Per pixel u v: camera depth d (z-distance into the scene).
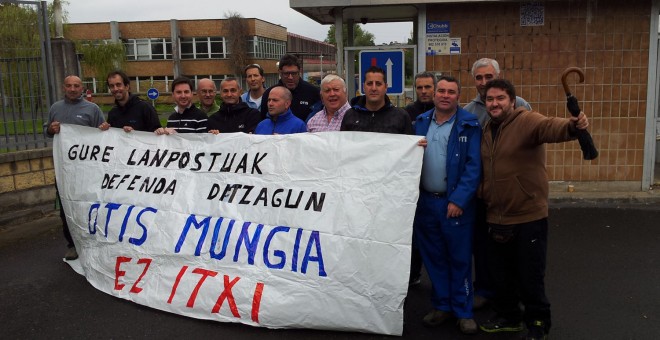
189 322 4.38
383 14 9.08
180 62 55.28
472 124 3.97
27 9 7.80
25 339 4.21
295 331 4.18
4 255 6.21
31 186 7.82
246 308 4.25
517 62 8.24
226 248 4.48
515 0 7.96
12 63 7.68
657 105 8.24
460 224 4.04
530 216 3.80
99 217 5.21
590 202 8.03
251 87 6.77
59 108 6.06
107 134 5.51
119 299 4.84
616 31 8.03
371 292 4.02
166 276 4.66
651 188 8.45
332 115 4.98
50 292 5.08
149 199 5.03
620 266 5.51
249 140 4.73
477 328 4.16
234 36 53.94
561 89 8.24
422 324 4.34
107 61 47.91
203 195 4.80
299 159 4.44
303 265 4.17
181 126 5.79
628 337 4.05
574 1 8.00
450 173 4.00
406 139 4.07
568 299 4.76
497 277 4.10
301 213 4.29
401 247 3.97
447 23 8.26
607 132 8.30
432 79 5.29
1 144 7.59
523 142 3.74
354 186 4.17
